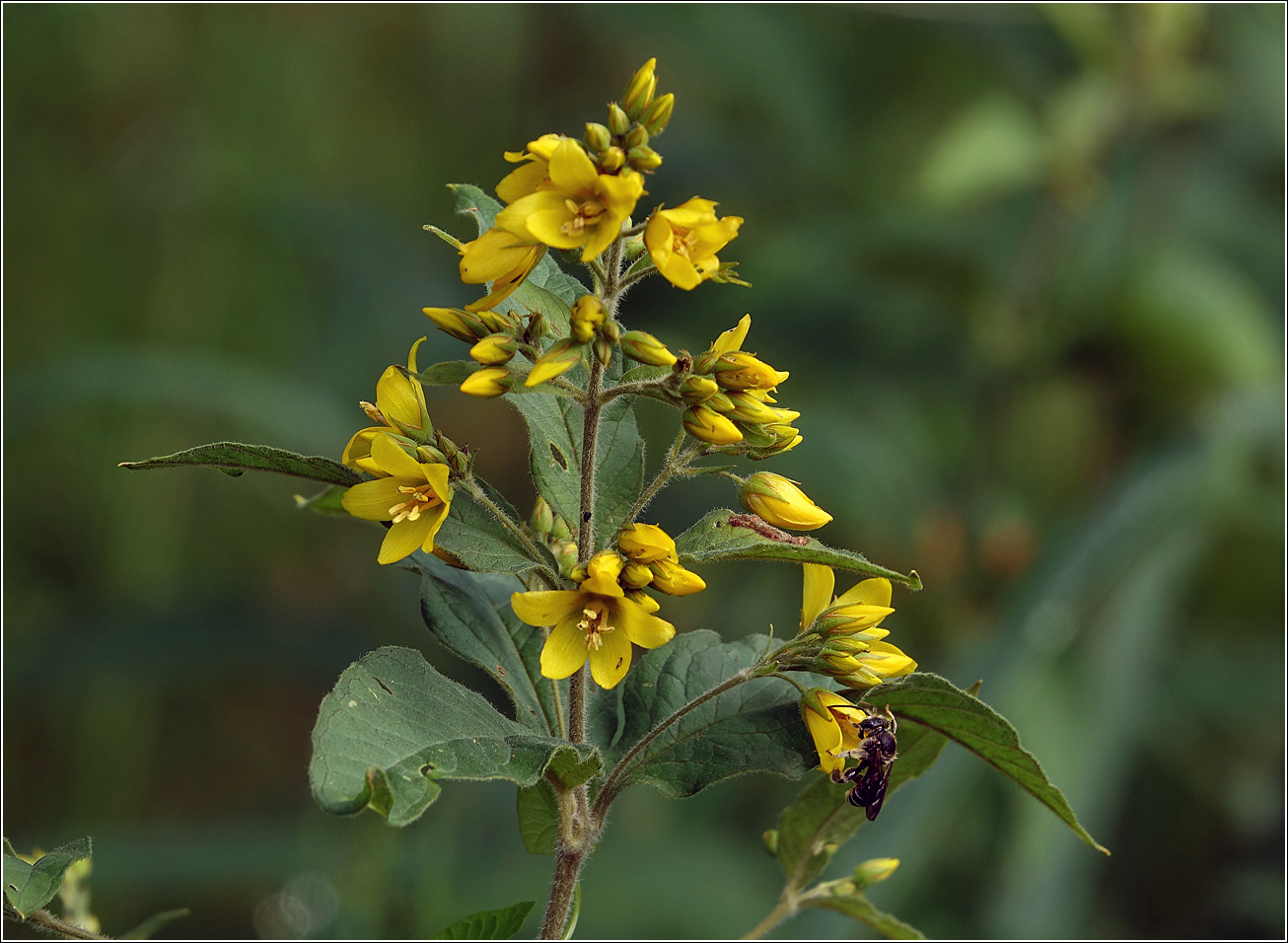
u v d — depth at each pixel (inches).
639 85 66.0
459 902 160.7
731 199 220.2
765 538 69.3
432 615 79.3
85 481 223.6
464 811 176.2
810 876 91.0
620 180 62.6
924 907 170.4
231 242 247.9
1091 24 183.6
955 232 186.2
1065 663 162.6
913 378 185.6
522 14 276.4
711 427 69.6
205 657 184.4
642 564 67.6
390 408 72.9
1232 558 201.6
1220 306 183.3
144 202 246.4
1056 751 156.3
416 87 279.3
